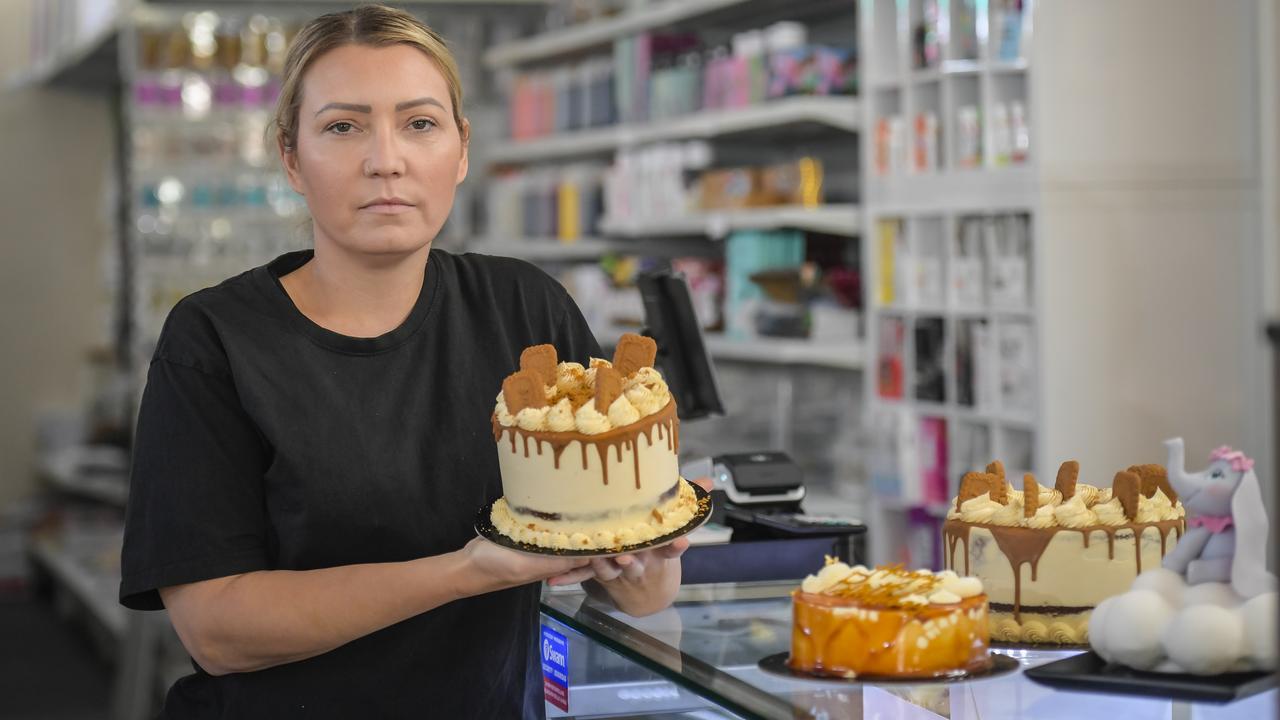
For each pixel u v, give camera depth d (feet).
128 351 24.25
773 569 6.26
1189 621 4.17
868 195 14.24
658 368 7.47
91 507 23.57
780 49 14.58
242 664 4.93
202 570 4.91
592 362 5.10
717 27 16.67
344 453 5.13
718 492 6.95
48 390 25.89
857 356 14.48
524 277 5.86
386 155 4.88
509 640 5.51
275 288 5.31
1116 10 12.38
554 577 4.68
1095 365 12.41
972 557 4.99
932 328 13.56
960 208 13.05
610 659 5.49
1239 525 4.26
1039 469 12.28
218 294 5.26
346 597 4.74
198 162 19.45
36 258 25.73
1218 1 12.65
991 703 4.31
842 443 14.33
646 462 4.67
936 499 13.62
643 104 16.93
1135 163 12.47
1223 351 12.75
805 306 14.67
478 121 21.03
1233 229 12.75
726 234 16.10
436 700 5.36
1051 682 4.31
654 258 17.52
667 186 16.35
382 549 5.19
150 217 19.35
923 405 13.73
